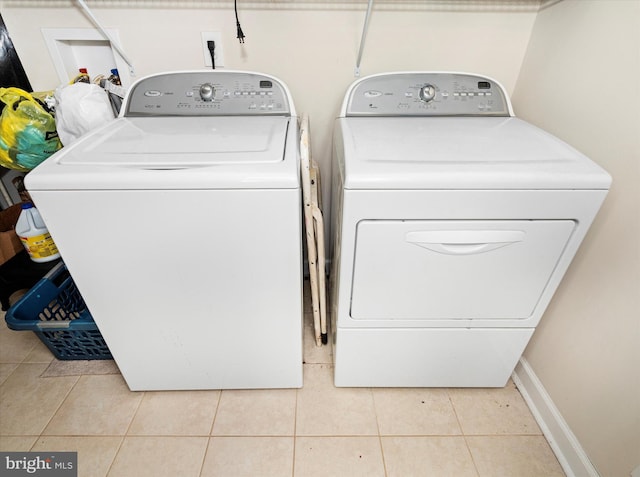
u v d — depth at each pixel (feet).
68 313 4.96
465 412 4.19
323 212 5.90
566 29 3.71
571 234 2.93
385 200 2.72
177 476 3.58
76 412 4.13
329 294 5.74
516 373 4.50
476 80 4.15
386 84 4.11
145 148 2.95
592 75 3.29
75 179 2.55
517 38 4.49
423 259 3.09
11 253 5.18
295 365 4.09
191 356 3.92
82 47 4.62
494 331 3.68
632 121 2.82
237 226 2.87
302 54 4.56
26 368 4.63
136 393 4.36
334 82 4.76
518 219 2.83
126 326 3.57
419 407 4.24
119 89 4.38
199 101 4.01
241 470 3.64
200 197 2.70
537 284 3.28
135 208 2.72
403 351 3.90
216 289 3.30
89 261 3.02
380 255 3.07
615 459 3.08
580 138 3.46
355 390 4.43
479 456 3.77
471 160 2.78
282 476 3.59
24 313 4.28
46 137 3.94
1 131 3.77
